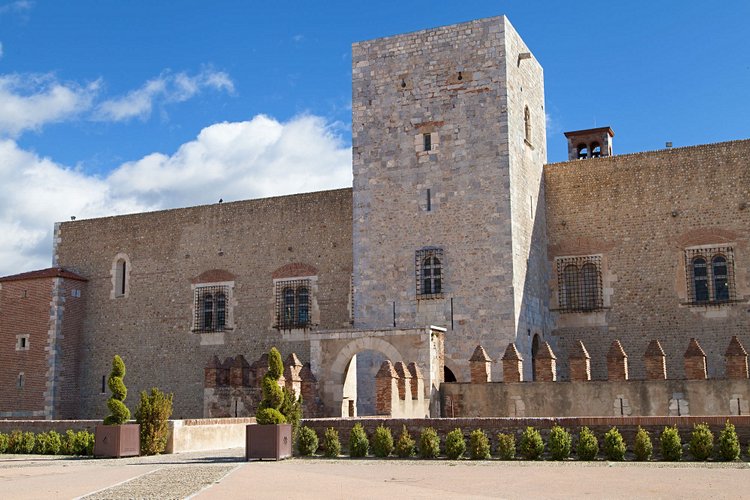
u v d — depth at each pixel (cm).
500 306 3734
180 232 4994
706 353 3772
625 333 3962
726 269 3812
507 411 3309
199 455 2706
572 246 4159
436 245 3916
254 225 4797
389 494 1578
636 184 4069
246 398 4084
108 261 5166
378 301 3991
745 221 3794
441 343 3503
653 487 1631
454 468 2055
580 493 1564
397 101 4106
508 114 3881
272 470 2075
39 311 5044
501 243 3781
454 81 4000
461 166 3925
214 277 4838
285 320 4609
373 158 4116
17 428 3095
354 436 2427
